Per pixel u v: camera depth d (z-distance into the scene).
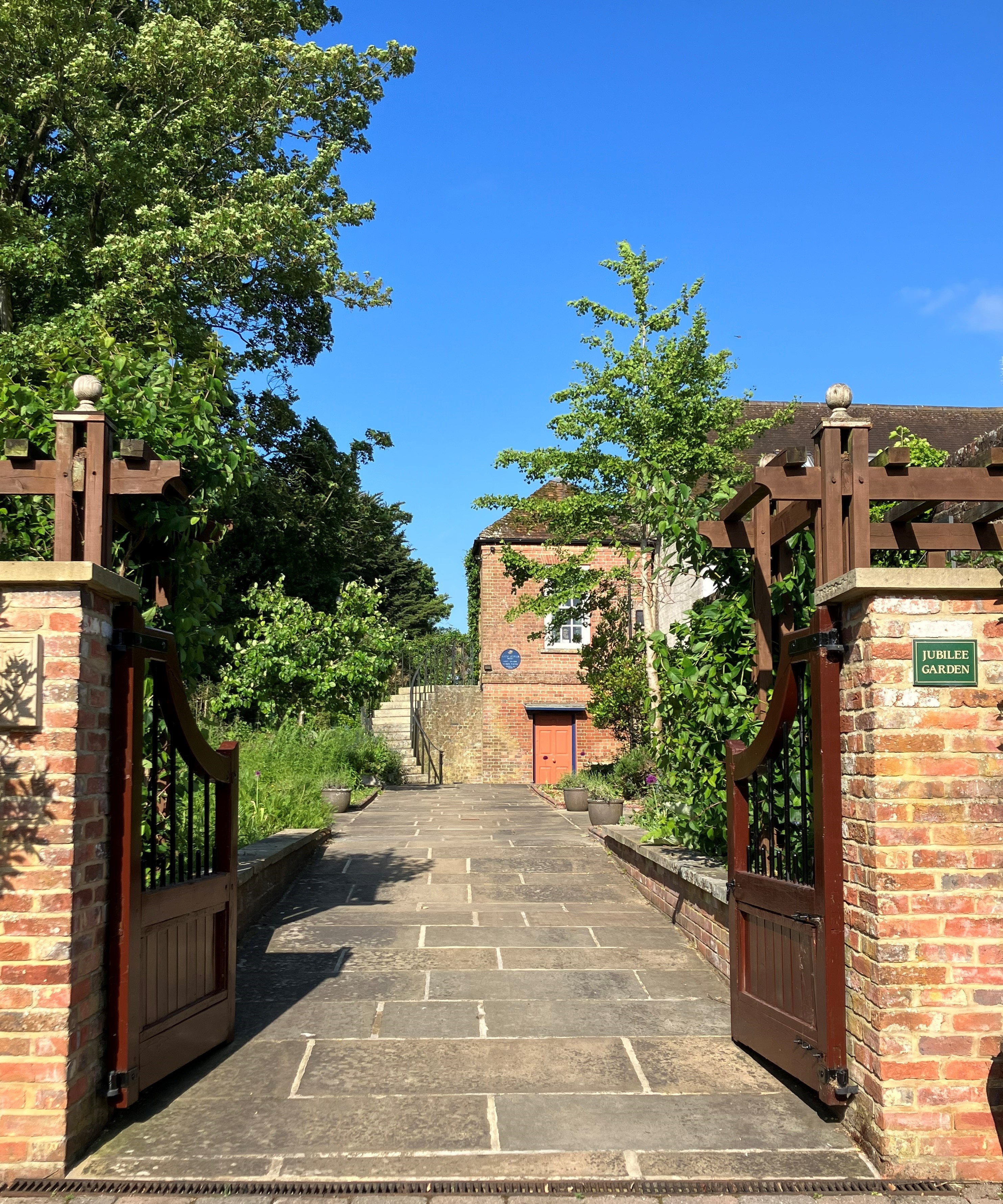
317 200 18.84
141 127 16.72
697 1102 4.45
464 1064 4.88
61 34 15.71
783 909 4.63
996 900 3.87
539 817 15.46
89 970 3.95
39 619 3.86
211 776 5.24
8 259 15.35
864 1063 3.96
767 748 4.97
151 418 5.63
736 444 15.78
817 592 4.38
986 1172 3.75
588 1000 5.90
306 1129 4.14
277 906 8.36
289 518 23.53
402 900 8.62
